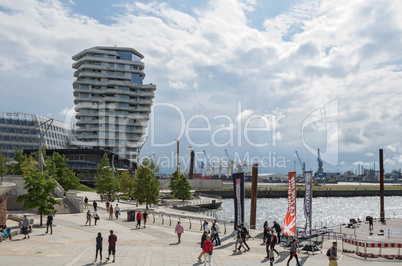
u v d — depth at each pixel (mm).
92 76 170125
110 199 77750
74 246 28422
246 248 29172
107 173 86812
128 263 23422
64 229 37406
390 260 26875
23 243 29359
